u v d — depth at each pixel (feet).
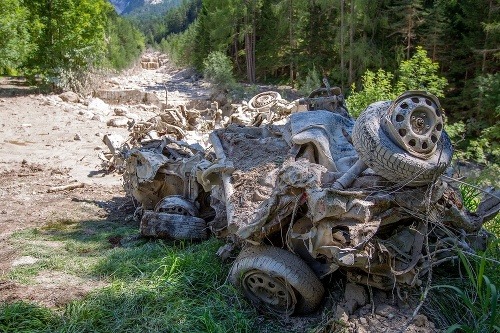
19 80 91.20
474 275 13.71
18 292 15.16
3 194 29.17
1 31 64.95
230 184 16.46
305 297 13.15
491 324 11.18
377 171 12.19
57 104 69.21
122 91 84.99
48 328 13.24
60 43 77.46
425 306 12.54
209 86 102.27
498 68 73.15
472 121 60.90
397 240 12.78
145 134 35.83
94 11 84.79
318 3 87.25
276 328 13.41
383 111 12.57
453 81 77.20
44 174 34.83
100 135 50.88
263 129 20.38
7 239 21.08
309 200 12.07
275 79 121.49
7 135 47.75
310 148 15.40
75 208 26.71
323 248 12.00
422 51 46.73
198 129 43.39
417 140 11.81
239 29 122.62
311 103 21.75
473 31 75.97
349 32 81.41
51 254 19.10
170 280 15.60
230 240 17.51
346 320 12.12
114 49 144.15
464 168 37.58
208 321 12.96
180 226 19.52
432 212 12.91
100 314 13.85
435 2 75.00
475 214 15.21
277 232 13.82
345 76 80.64
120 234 21.81
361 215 11.60
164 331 13.06
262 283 13.73
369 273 12.47
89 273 17.13
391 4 80.02
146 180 22.08
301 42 97.81
